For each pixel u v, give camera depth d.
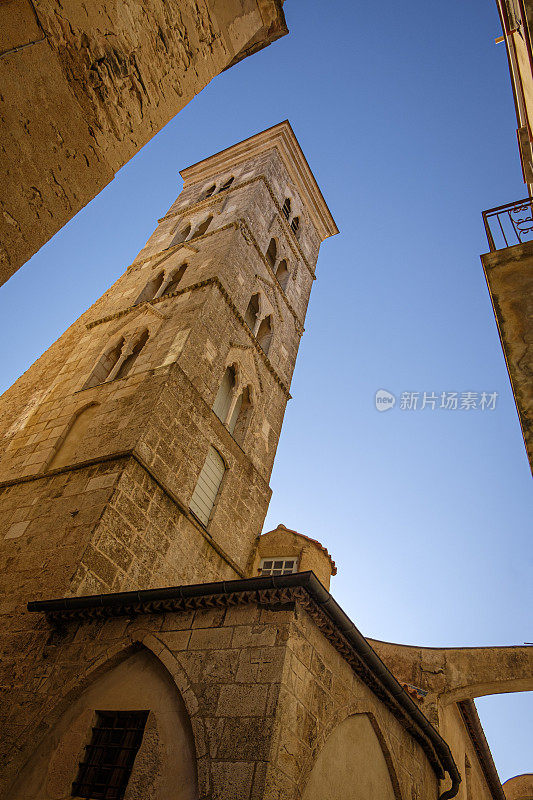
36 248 5.15
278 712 7.05
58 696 8.93
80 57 5.69
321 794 7.66
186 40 7.31
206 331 18.20
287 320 25.05
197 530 14.89
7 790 8.22
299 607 8.23
